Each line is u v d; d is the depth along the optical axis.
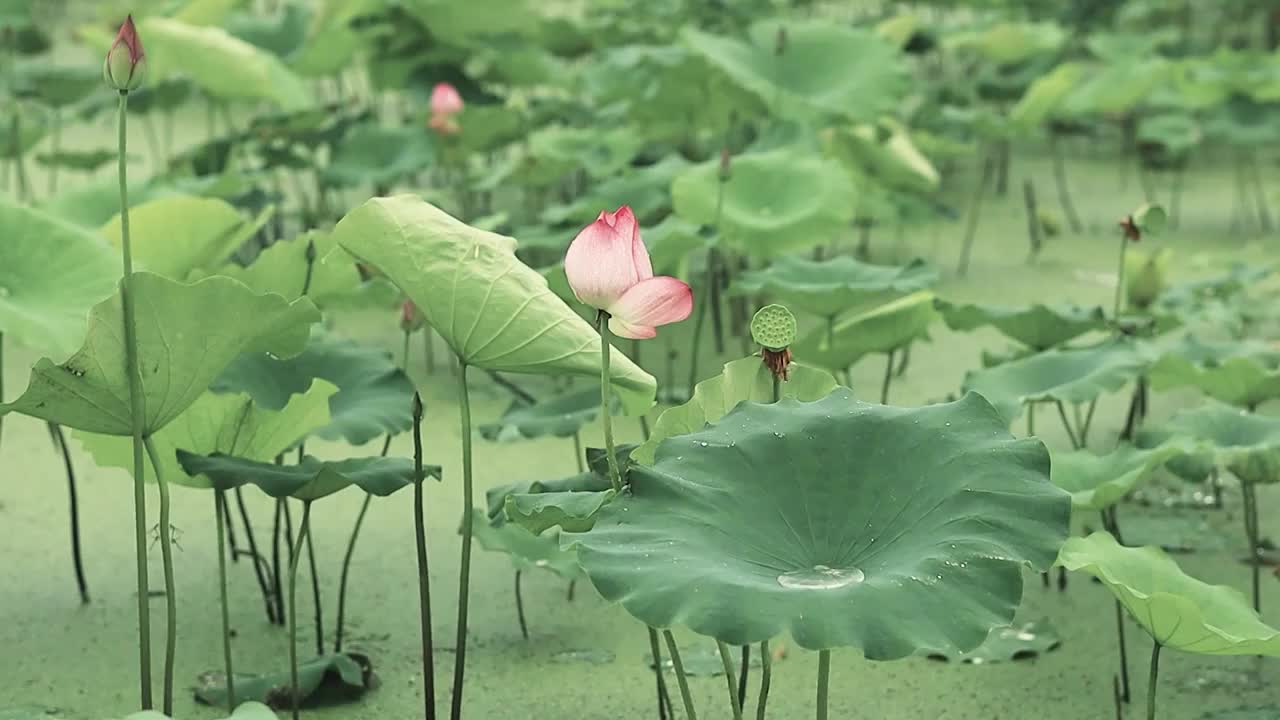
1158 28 9.63
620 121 6.31
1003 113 7.61
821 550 2.15
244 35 6.84
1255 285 5.56
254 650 3.21
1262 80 6.67
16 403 2.38
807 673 3.13
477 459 4.24
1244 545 3.70
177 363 2.45
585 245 2.19
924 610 1.96
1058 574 3.52
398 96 8.35
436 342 5.24
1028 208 6.89
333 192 6.73
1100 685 3.08
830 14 10.16
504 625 3.33
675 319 2.22
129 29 2.34
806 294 3.86
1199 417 3.38
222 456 2.69
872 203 5.70
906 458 2.24
